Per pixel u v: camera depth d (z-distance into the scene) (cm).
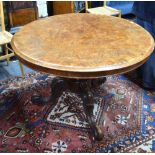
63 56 133
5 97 217
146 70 217
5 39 221
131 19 392
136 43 147
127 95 218
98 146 166
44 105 205
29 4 307
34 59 131
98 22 184
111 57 132
